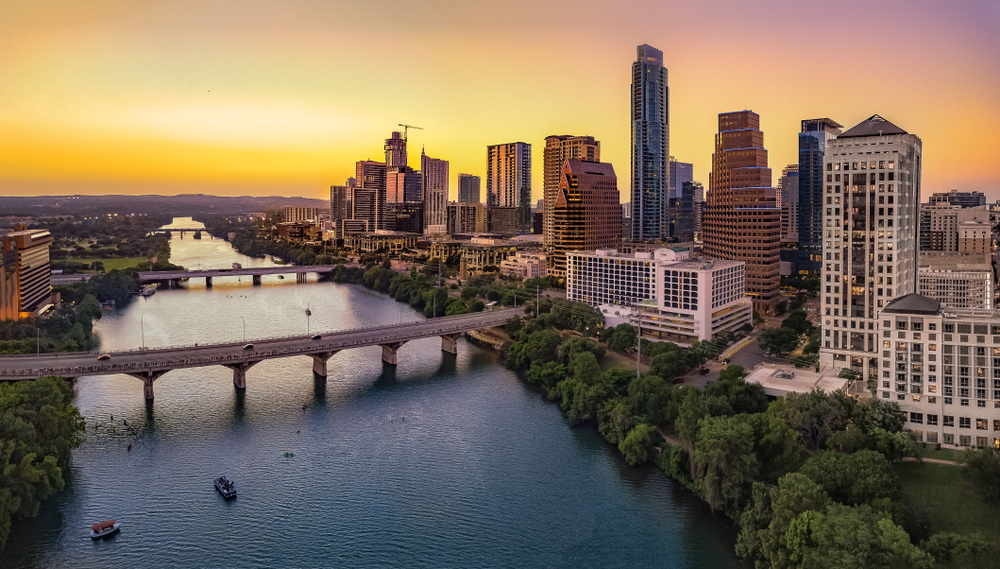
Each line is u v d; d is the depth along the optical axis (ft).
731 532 641.40
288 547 618.44
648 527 650.84
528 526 653.71
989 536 544.62
